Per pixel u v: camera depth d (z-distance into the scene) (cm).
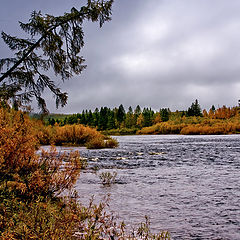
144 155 1767
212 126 7212
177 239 407
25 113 505
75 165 591
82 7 481
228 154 1741
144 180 902
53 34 479
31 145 534
